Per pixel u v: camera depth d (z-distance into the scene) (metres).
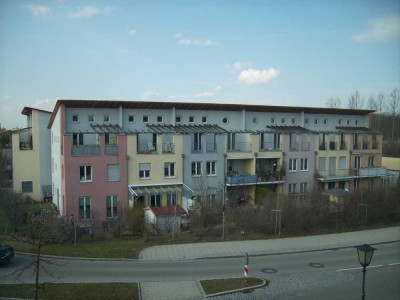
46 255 20.08
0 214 29.62
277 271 18.98
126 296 14.95
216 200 29.66
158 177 33.06
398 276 18.67
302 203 27.84
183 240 23.62
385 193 31.25
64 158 30.05
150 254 20.92
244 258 20.97
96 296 14.79
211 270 18.73
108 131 31.84
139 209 26.53
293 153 39.94
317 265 20.12
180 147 33.88
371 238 25.70
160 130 34.19
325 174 41.78
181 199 33.34
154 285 16.45
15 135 40.38
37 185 41.22
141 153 32.41
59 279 16.84
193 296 15.45
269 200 28.06
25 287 15.41
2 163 47.81
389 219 30.75
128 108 34.97
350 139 44.12
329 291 16.52
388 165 50.75
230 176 35.97
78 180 30.42
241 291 16.14
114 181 31.56
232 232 25.50
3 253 18.33
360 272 19.17
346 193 31.20
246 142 38.47
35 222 21.34
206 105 37.25
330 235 26.14
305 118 44.22
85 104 32.88
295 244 23.72
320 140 42.41
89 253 20.72
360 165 45.22
